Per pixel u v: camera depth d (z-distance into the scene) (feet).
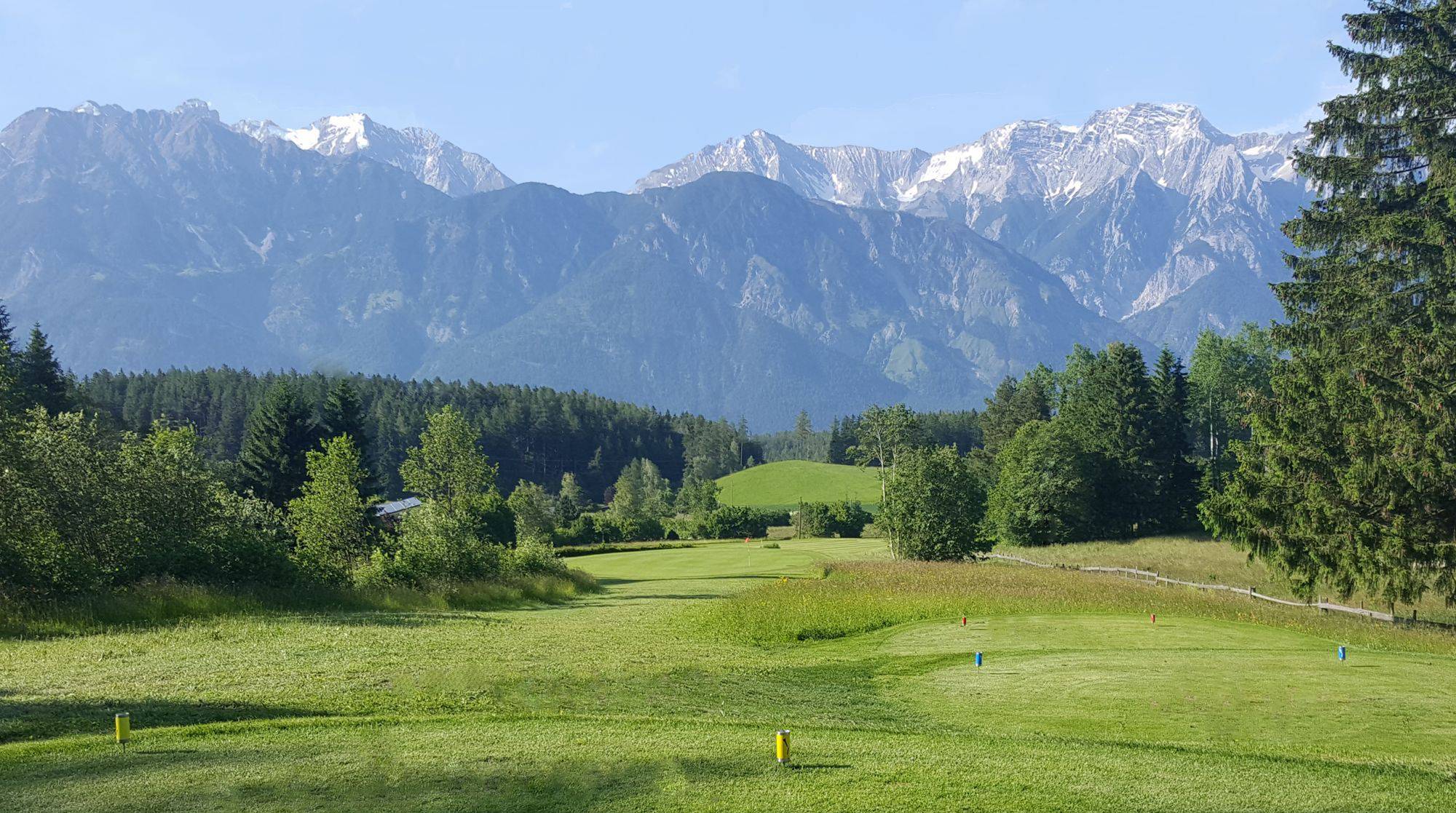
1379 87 105.29
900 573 128.57
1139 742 37.09
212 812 27.22
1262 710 42.73
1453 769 33.14
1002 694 48.80
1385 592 85.87
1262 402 104.01
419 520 121.60
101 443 106.63
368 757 33.30
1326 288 107.14
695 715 44.14
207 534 98.78
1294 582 96.73
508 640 68.74
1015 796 29.37
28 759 32.76
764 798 28.99
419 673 51.83
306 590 94.38
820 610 88.33
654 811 27.76
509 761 33.01
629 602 113.29
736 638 75.92
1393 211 106.32
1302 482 93.50
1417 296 98.84
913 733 39.14
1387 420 87.25
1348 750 35.94
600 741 36.22
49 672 50.21
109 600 75.97
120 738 35.14
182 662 54.19
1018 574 127.44
